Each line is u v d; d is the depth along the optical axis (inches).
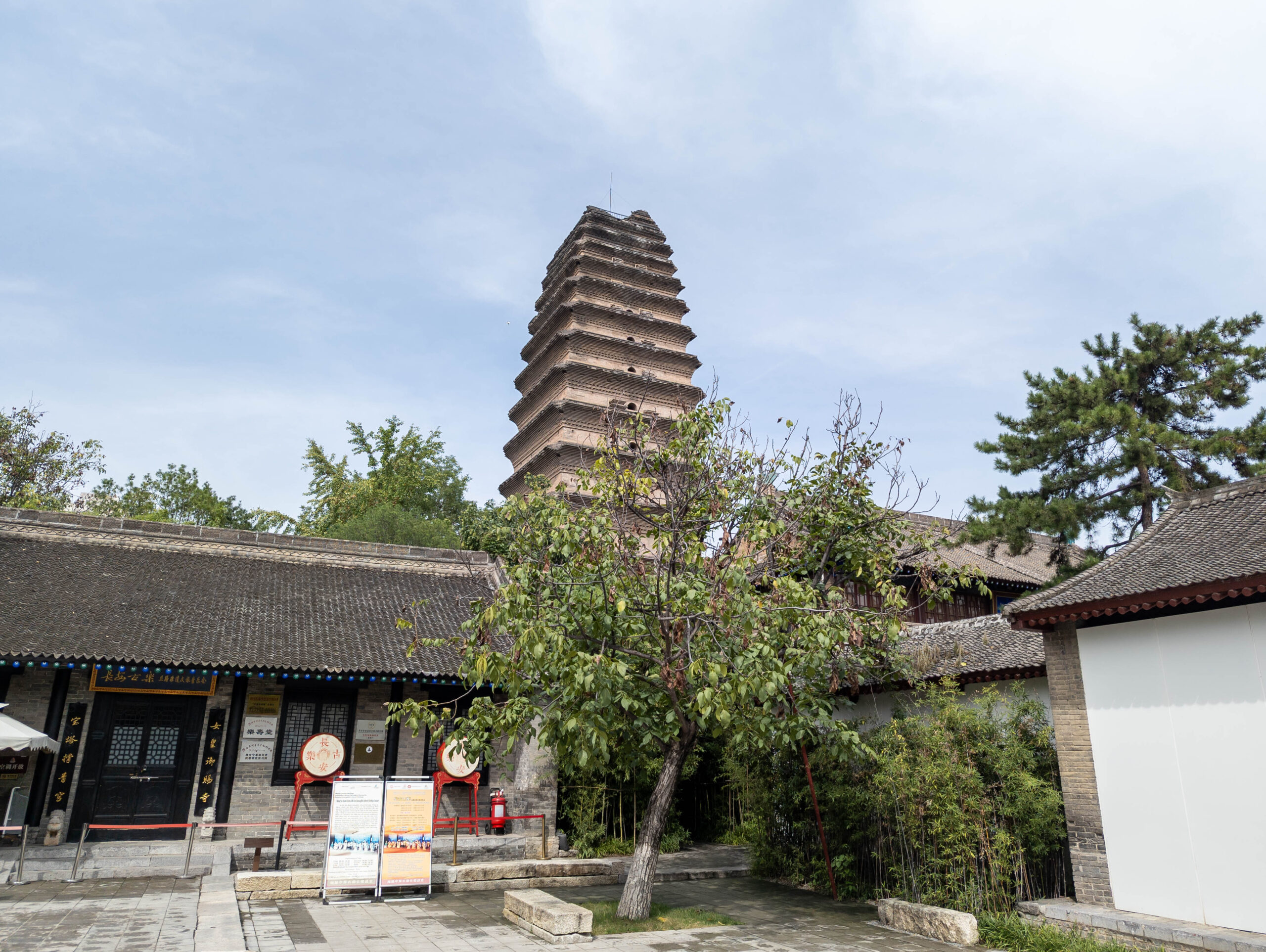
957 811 416.8
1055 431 890.7
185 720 620.4
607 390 1199.6
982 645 549.0
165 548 743.1
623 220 1401.3
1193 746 374.9
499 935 389.7
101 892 446.3
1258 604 359.9
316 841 569.6
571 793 669.3
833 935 405.7
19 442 1322.6
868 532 475.8
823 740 493.7
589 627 404.2
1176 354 905.5
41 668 570.9
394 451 1652.3
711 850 704.4
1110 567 446.9
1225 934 340.5
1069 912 391.5
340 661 607.8
